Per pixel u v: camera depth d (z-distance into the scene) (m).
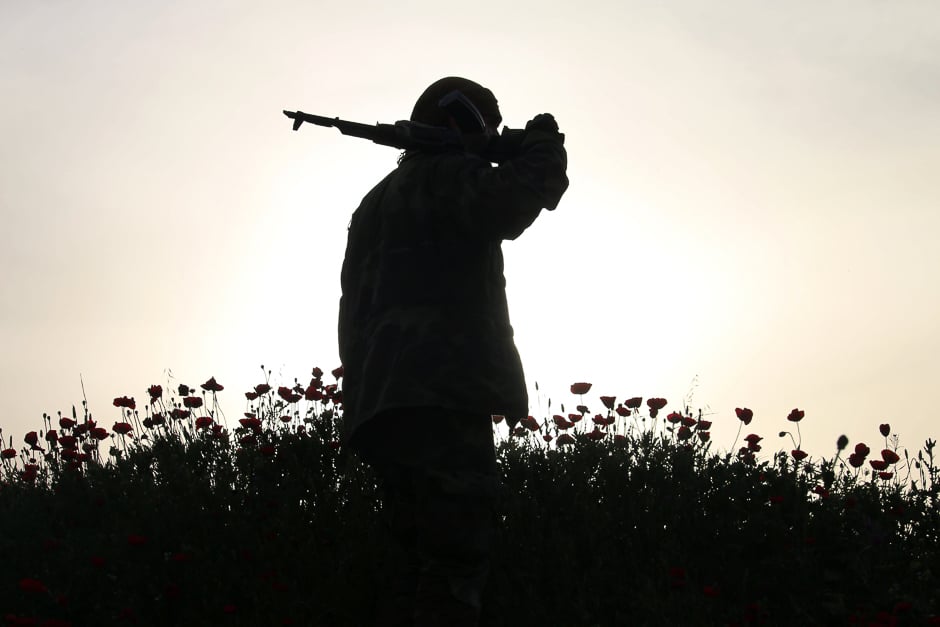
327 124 3.54
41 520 4.74
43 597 4.06
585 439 5.20
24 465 5.45
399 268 3.38
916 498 4.91
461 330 3.30
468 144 3.51
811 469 5.04
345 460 4.83
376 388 3.27
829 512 4.67
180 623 4.01
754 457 5.01
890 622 3.97
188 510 4.47
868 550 4.54
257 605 4.01
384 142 3.55
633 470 4.96
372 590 4.11
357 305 3.52
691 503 4.73
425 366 3.23
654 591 4.12
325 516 4.52
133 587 4.09
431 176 3.42
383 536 4.30
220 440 5.20
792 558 4.44
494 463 3.36
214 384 5.50
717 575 4.45
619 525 4.59
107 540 4.36
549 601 4.25
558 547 4.31
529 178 3.21
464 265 3.38
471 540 3.22
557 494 4.66
